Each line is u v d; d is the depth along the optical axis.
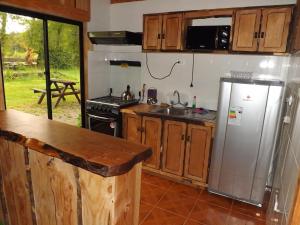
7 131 1.19
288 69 2.75
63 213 1.12
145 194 2.80
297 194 1.17
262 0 2.87
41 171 1.14
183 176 3.04
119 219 0.98
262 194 2.56
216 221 2.36
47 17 3.08
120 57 4.06
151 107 3.53
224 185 2.72
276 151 2.69
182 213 2.46
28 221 1.31
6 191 1.38
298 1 2.27
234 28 2.72
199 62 3.35
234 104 2.49
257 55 2.93
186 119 2.87
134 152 0.98
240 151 2.56
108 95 4.23
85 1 3.50
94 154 0.94
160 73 3.69
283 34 2.49
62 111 3.60
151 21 3.26
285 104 2.47
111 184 0.91
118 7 3.95
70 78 3.64
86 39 3.67
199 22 3.25
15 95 2.95
